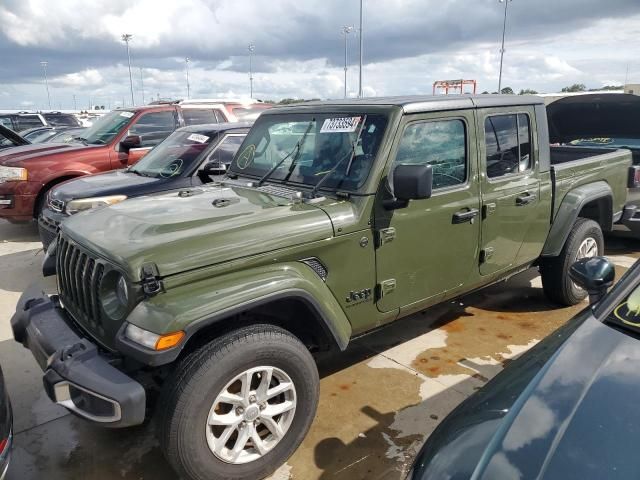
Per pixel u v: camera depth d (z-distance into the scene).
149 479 2.86
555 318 4.77
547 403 1.90
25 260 6.97
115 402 2.36
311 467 2.89
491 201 3.82
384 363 4.00
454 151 3.60
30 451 3.10
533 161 4.23
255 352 2.58
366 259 3.16
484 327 4.61
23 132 17.16
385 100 3.55
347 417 3.33
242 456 2.69
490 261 3.96
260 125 4.18
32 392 3.75
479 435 1.89
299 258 2.90
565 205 4.51
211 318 2.46
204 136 6.30
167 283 2.50
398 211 3.26
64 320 3.00
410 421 3.29
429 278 3.55
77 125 19.23
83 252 2.89
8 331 4.79
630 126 7.06
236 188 3.76
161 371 2.75
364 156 3.23
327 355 4.15
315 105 3.82
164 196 3.66
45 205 6.22
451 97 3.66
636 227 6.18
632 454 1.64
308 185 3.44
